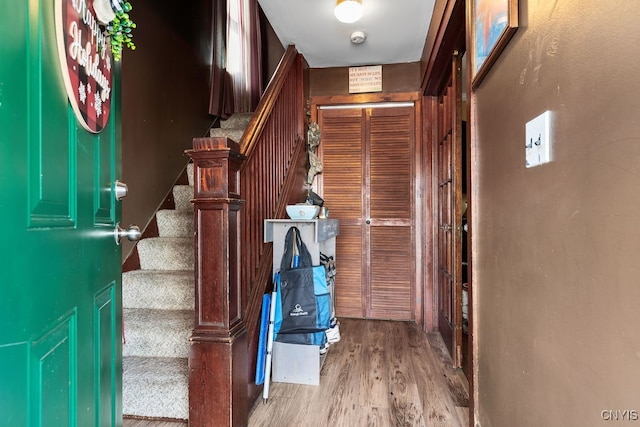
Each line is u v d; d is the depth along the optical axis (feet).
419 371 7.95
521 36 3.28
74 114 2.76
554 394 2.73
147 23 8.31
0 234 1.87
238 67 12.26
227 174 5.47
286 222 7.71
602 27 2.12
